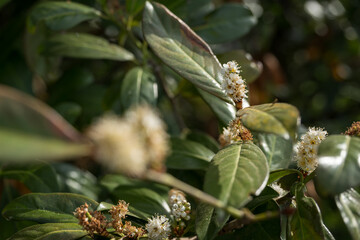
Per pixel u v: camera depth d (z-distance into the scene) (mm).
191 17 767
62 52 729
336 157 445
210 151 651
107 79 1020
